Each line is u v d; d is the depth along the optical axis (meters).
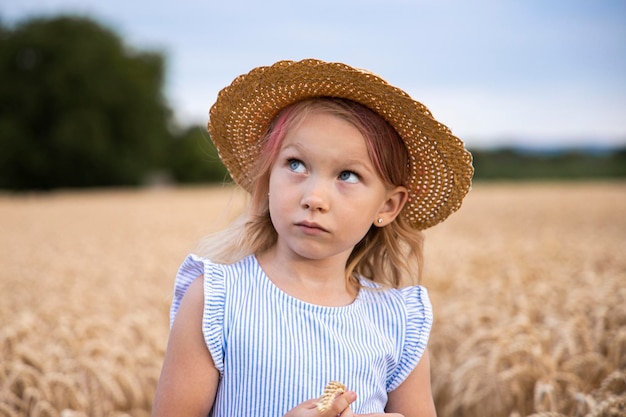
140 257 9.40
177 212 20.52
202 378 2.03
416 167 2.27
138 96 52.91
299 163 2.03
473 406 4.32
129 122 52.66
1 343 4.43
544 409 3.56
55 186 52.16
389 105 2.07
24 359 4.20
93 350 4.54
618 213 17.62
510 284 6.19
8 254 9.87
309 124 2.02
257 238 2.25
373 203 2.07
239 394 2.01
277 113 2.25
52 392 4.02
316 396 2.00
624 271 6.98
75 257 9.55
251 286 2.12
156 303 6.50
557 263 7.65
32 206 24.31
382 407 2.15
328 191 1.98
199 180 60.22
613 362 4.05
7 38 52.12
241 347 2.02
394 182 2.18
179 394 2.02
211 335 2.03
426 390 2.26
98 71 51.66
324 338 2.06
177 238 12.50
